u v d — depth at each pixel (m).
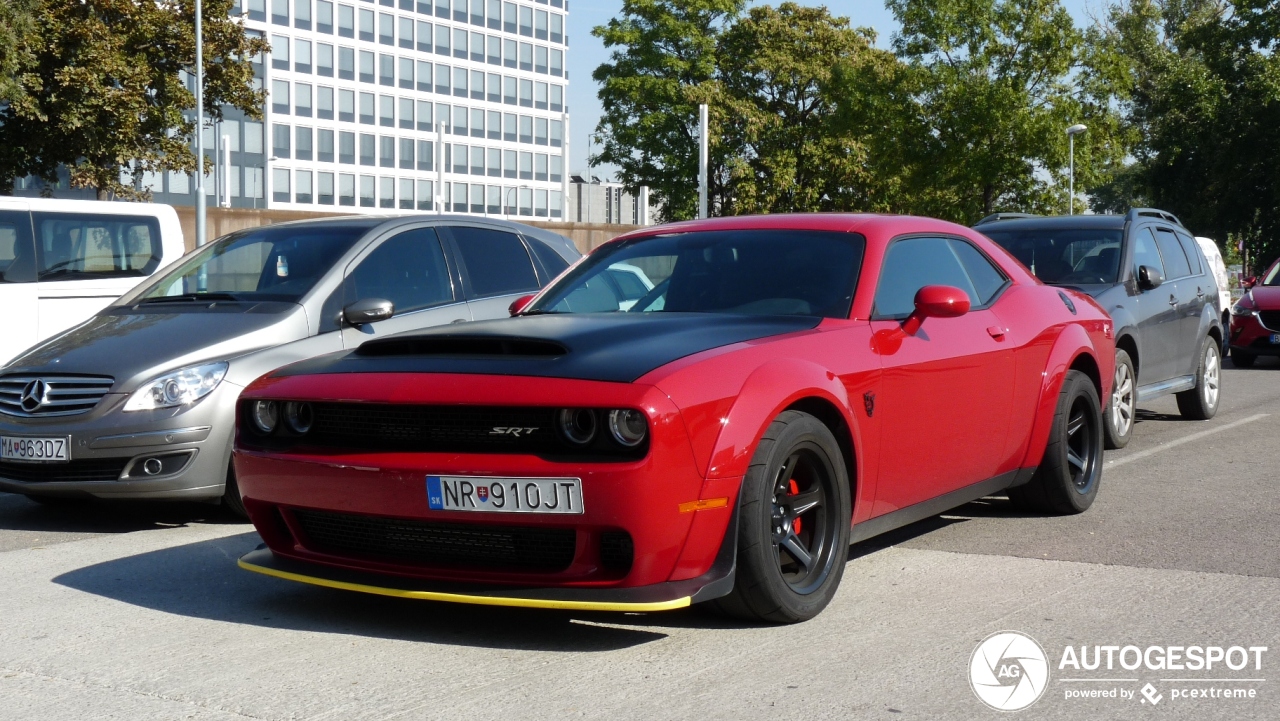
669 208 50.84
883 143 40.38
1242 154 48.91
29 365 6.18
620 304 4.80
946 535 5.51
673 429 3.56
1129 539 5.39
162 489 5.90
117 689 3.44
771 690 3.35
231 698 3.34
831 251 4.77
